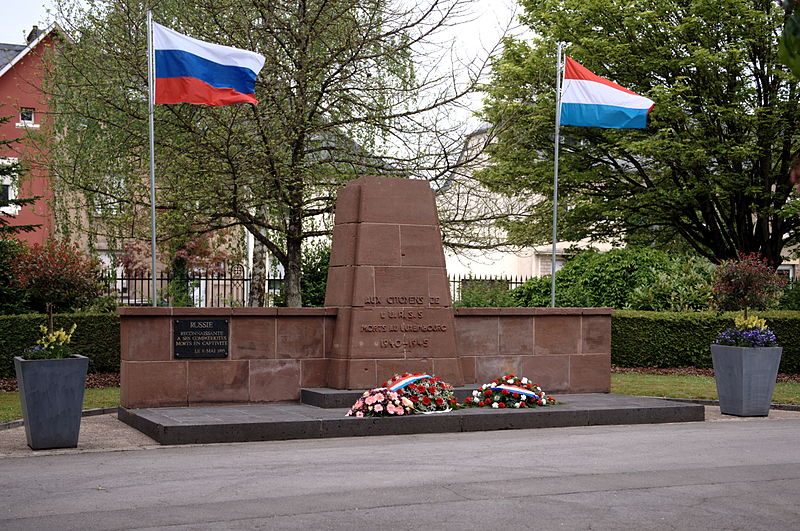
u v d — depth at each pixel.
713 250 28.09
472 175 19.52
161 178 17.92
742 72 25.00
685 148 24.08
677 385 17.86
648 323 21.38
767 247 27.23
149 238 18.94
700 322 21.33
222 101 15.20
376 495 7.57
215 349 13.64
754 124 24.00
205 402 13.55
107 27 19.64
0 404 14.39
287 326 14.12
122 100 18.80
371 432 11.70
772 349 14.12
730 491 7.81
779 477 8.48
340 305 14.31
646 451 10.09
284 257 20.09
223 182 17.38
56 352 10.60
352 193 14.59
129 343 13.18
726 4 23.31
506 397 13.20
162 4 20.39
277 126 17.86
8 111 30.30
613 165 27.31
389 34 18.25
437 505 7.19
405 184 14.59
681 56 24.95
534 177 26.39
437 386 13.11
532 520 6.70
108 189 20.14
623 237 31.16
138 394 13.19
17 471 8.83
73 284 20.48
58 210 23.14
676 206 26.31
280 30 18.42
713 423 13.20
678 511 7.03
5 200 18.25
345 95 18.61
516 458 9.56
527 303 25.17
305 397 13.96
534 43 26.11
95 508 7.07
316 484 8.05
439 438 11.41
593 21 25.41
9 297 20.16
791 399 16.08
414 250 14.49
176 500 7.36
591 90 17.72
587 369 15.91
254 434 11.18
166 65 15.01
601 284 23.91
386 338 14.13
